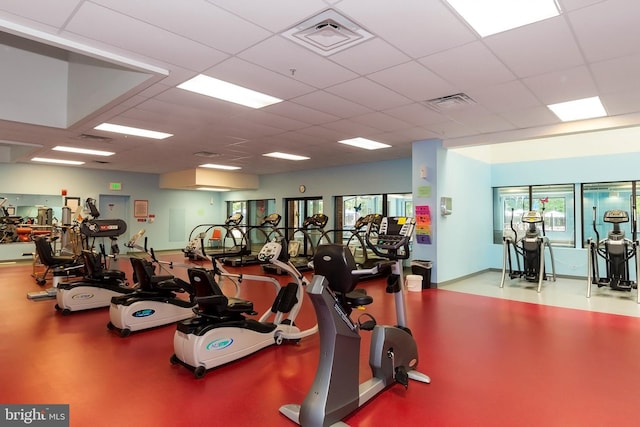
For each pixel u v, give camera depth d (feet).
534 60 11.21
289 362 11.46
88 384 9.89
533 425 8.04
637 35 9.62
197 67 11.80
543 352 12.33
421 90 13.94
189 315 15.88
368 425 8.00
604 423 8.13
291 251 31.76
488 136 21.16
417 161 23.52
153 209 43.60
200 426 7.93
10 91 17.39
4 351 12.26
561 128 18.76
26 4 8.20
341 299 9.21
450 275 24.27
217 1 8.11
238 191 47.19
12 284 23.57
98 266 18.11
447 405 8.86
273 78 12.76
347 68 11.91
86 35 9.66
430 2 8.17
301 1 8.12
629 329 14.80
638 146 24.40
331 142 23.94
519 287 23.38
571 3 8.17
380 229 11.23
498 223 31.04
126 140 23.13
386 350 9.46
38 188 34.96
